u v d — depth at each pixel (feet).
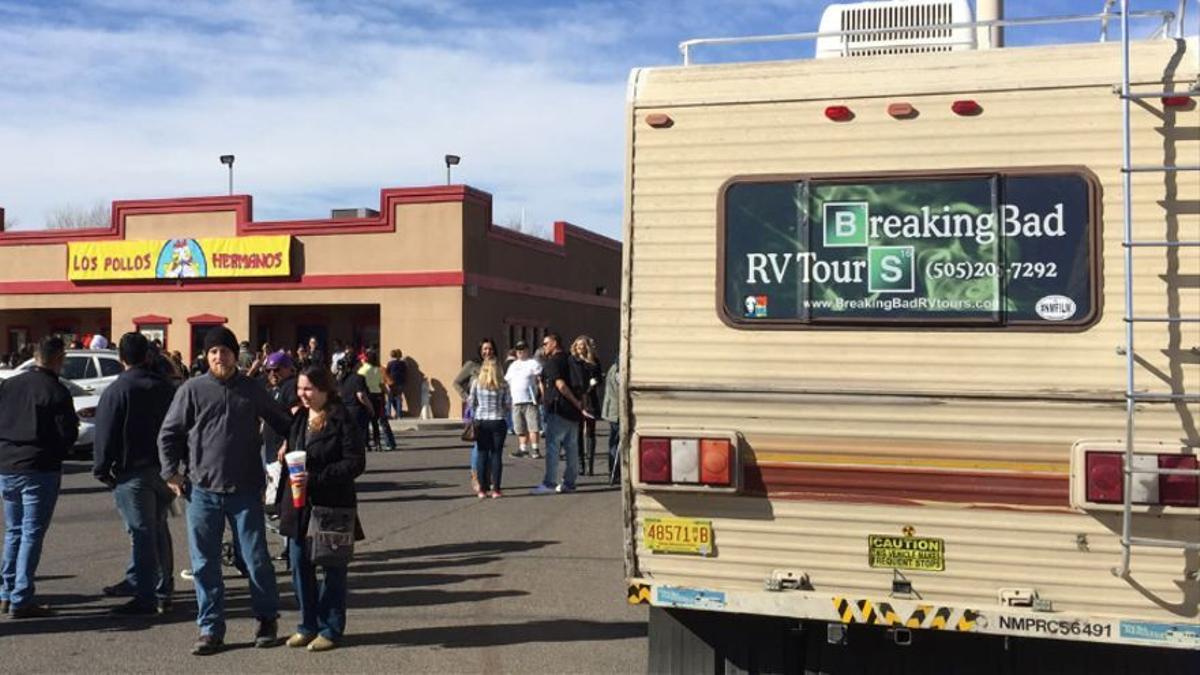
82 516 38.27
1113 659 15.93
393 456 59.36
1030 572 14.90
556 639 22.76
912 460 15.26
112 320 93.35
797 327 15.70
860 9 23.13
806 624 17.22
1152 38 15.06
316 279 88.07
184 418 21.75
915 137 15.38
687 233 16.19
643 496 16.31
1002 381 14.90
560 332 107.65
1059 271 14.76
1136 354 14.37
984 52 15.28
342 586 22.17
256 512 22.06
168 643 22.49
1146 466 14.12
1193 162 14.28
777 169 15.88
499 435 42.73
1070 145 14.80
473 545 32.73
